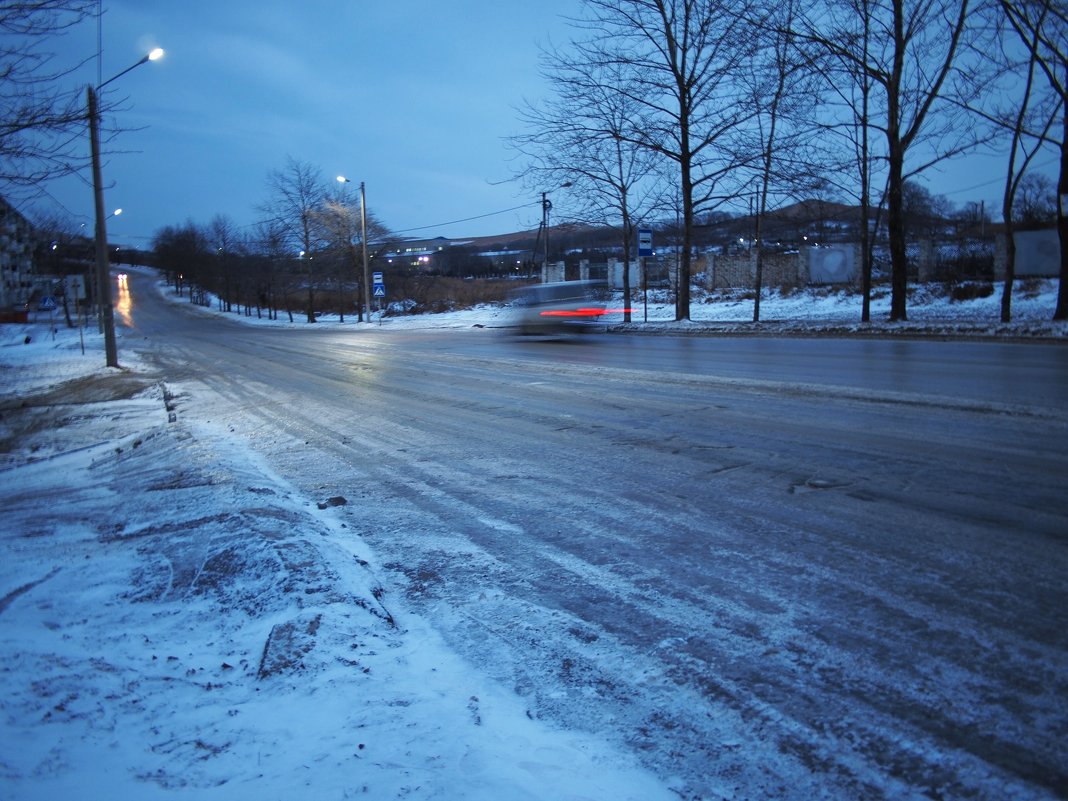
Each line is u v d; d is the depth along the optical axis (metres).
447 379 15.29
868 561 4.56
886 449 7.11
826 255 40.84
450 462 7.99
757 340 20.12
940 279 37.69
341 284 65.62
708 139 26.72
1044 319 20.03
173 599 4.68
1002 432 7.49
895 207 21.81
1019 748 2.79
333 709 3.19
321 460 8.51
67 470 9.88
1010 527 4.95
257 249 84.25
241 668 3.63
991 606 3.89
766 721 3.07
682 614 4.07
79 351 33.28
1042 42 18.77
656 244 54.91
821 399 9.92
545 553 5.14
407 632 4.07
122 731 2.98
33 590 4.99
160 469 8.55
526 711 3.21
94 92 12.98
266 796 2.53
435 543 5.50
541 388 12.96
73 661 3.63
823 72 21.31
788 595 4.19
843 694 3.21
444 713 3.17
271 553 4.96
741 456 7.26
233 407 13.43
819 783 2.68
